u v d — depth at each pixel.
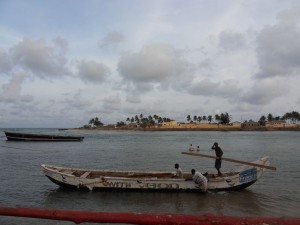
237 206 16.06
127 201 16.81
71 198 17.55
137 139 103.31
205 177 18.36
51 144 72.81
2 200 17.39
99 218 2.62
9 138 79.38
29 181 23.02
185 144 75.06
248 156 46.00
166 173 20.56
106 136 133.50
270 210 15.45
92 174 20.73
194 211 15.17
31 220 12.93
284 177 24.86
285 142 80.44
